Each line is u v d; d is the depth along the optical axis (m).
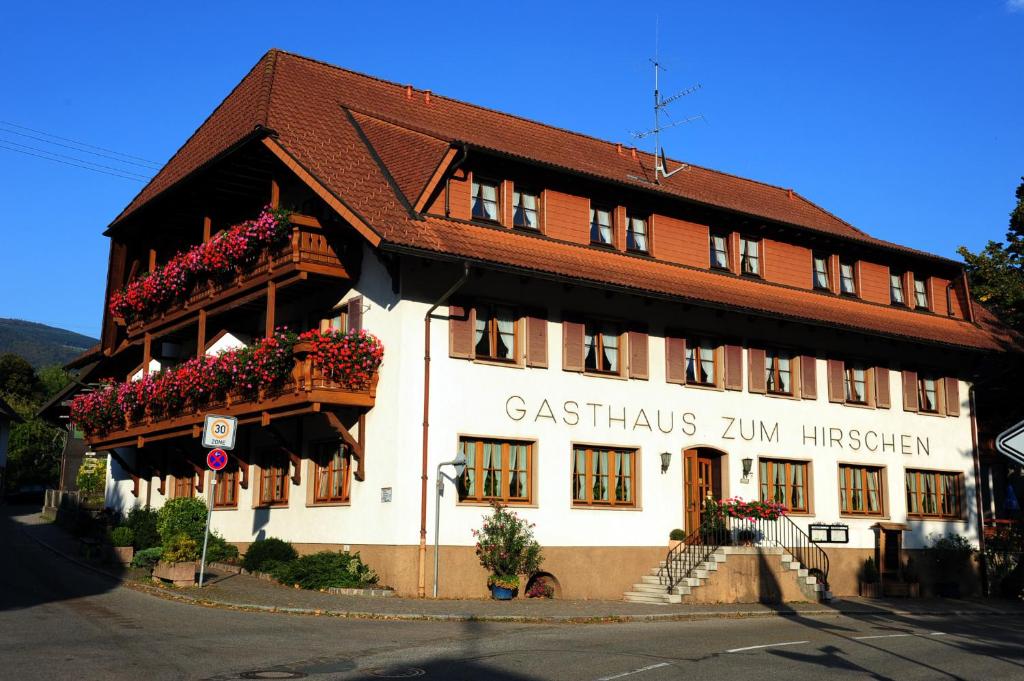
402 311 21.06
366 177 22.67
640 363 24.58
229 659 12.51
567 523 22.81
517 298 22.75
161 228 29.42
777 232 28.89
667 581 23.06
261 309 25.75
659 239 26.28
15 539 30.70
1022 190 36.34
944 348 30.41
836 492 28.12
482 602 20.14
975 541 31.28
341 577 20.31
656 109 31.19
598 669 12.68
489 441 22.06
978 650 16.64
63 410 36.97
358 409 21.70
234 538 26.34
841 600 26.00
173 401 25.91
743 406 26.52
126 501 34.16
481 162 23.08
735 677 12.46
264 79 26.30
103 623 15.21
